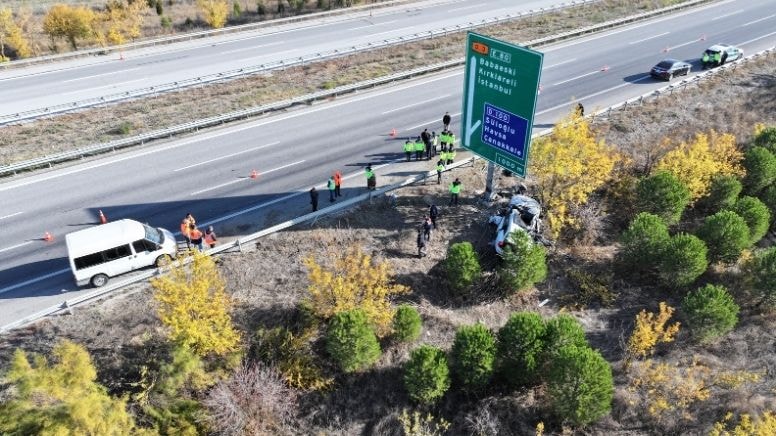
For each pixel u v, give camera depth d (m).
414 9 57.84
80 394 15.82
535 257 23.91
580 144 26.67
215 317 19.02
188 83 39.84
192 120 35.75
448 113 37.84
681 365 21.05
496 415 19.31
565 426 18.84
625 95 41.12
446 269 24.22
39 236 25.69
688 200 28.97
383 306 21.36
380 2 60.19
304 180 30.48
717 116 38.38
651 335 20.30
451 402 19.88
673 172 29.72
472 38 25.27
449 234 27.27
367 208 28.48
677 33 53.59
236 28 50.12
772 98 41.41
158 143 33.47
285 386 19.78
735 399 19.00
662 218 28.39
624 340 22.34
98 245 22.45
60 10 45.44
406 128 36.00
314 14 53.72
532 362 19.52
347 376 20.45
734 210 28.19
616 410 19.11
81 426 15.77
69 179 29.98
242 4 58.59
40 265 24.05
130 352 20.00
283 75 42.66
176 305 18.61
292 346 20.30
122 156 32.16
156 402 18.23
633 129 36.38
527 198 27.98
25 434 15.59
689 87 42.56
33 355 19.55
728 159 31.14
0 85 39.66
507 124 25.45
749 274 24.45
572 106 39.34
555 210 27.16
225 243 25.72
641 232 25.45
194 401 18.56
